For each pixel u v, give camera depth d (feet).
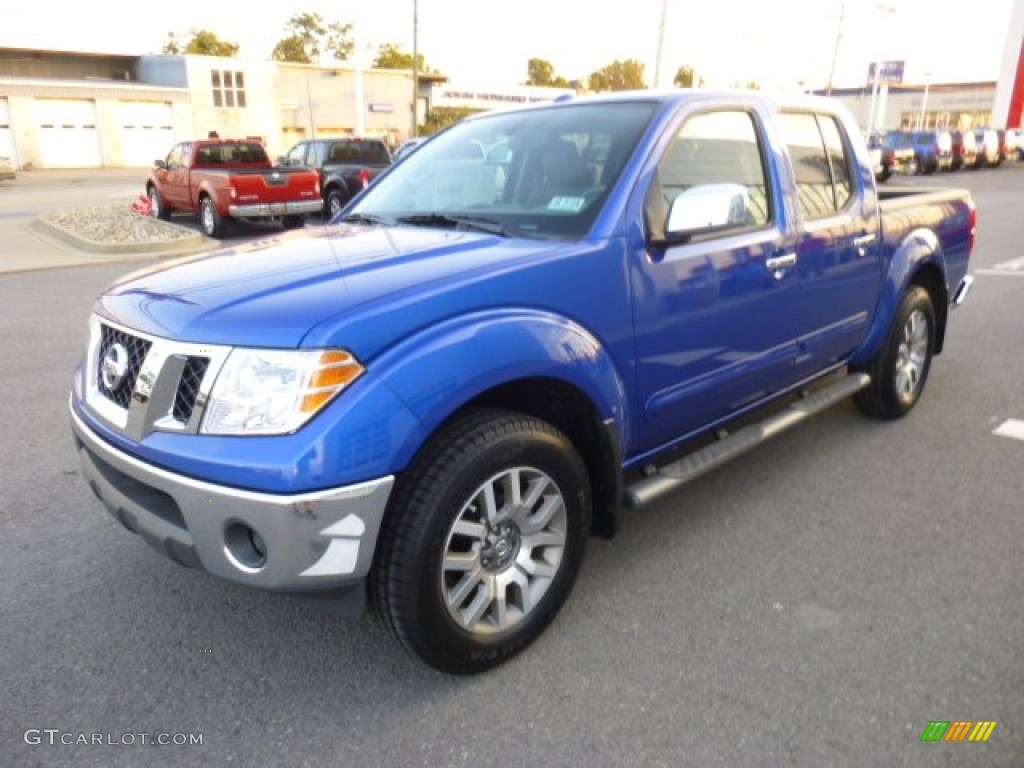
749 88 12.94
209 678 9.04
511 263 8.91
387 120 171.83
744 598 10.44
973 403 17.81
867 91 220.64
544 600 9.39
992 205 65.72
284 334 7.55
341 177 55.42
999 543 11.75
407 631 8.22
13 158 130.21
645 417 10.44
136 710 8.54
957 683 8.73
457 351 8.03
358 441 7.45
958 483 13.76
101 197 77.56
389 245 10.00
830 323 13.70
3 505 13.16
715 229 10.81
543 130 11.73
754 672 8.99
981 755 7.74
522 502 8.91
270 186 48.96
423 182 12.53
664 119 10.80
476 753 7.90
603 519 10.33
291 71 158.10
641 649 9.43
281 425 7.41
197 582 10.97
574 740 8.05
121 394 8.68
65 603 10.45
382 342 7.75
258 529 7.44
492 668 9.11
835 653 9.29
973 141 118.83
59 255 39.45
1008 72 153.58
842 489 13.58
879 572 11.02
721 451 11.65
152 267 10.47
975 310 27.40
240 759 7.88
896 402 16.19
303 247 10.31
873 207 14.52
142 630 9.91
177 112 145.59
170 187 54.85
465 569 8.61
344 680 9.00
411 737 8.13
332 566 7.61
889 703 8.45
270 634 9.86
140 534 8.67
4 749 7.98
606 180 10.24
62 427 16.63
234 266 9.53
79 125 135.85
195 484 7.62
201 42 263.29
